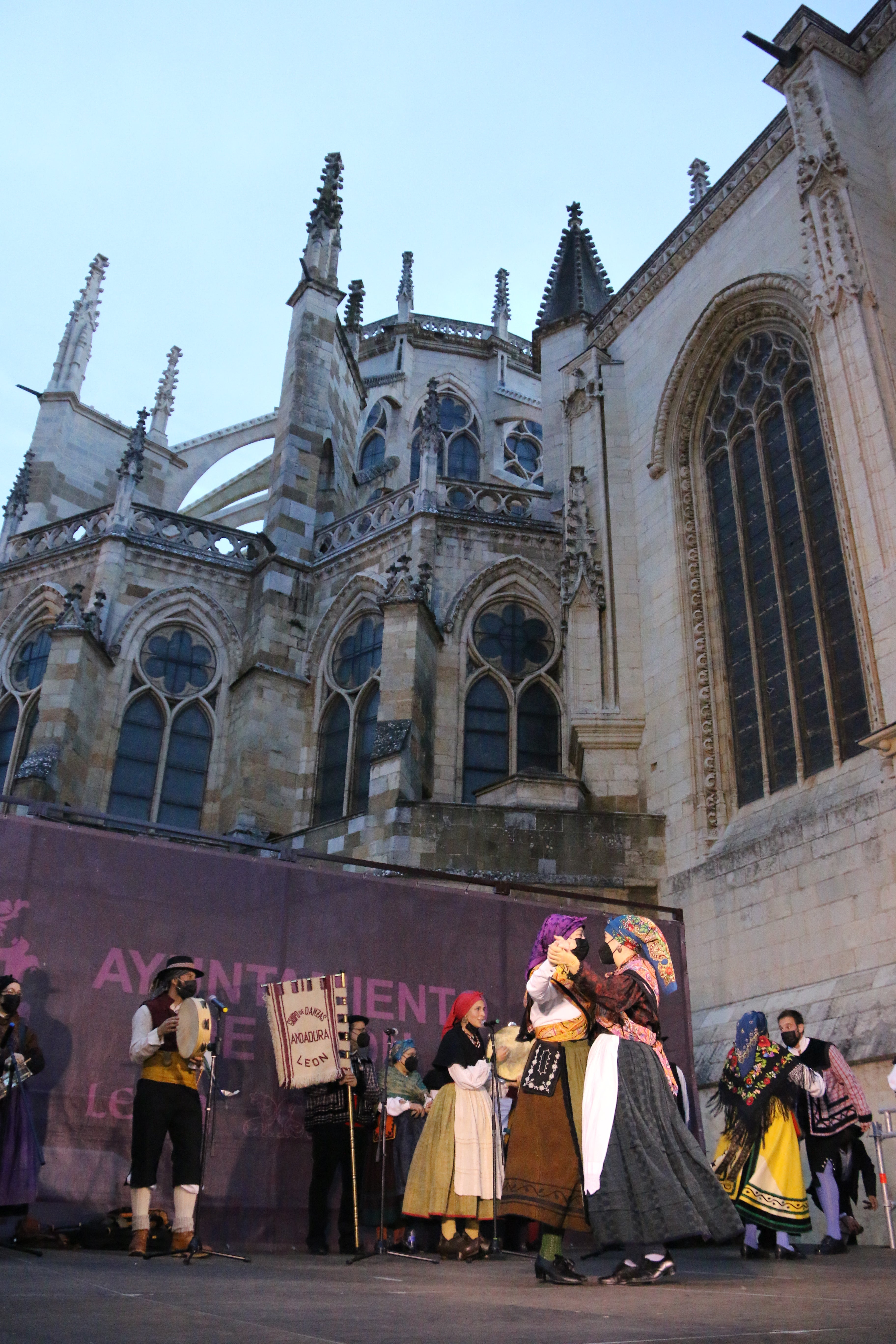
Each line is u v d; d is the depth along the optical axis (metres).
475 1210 9.09
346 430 37.19
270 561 30.92
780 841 20.03
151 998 8.86
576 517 27.34
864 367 20.34
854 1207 14.97
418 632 26.45
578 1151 6.38
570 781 23.92
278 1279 6.36
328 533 32.50
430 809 22.98
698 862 22.05
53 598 31.23
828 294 21.44
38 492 37.44
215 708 30.22
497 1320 4.26
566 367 30.47
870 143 22.97
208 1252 8.31
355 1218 9.13
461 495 30.55
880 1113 12.45
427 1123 9.50
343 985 10.35
